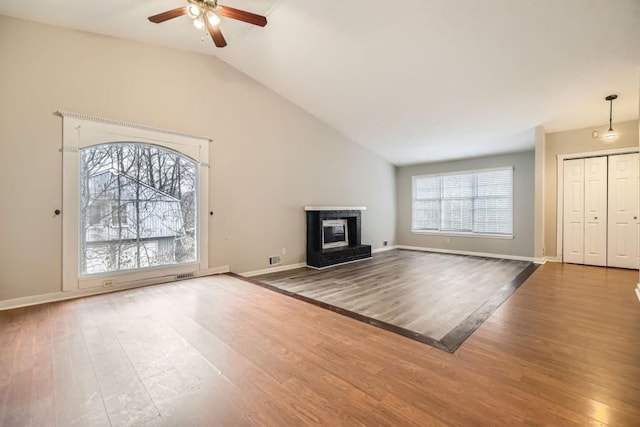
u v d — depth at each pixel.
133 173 3.75
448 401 1.56
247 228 4.81
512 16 2.89
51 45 3.18
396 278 4.64
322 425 1.39
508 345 2.24
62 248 3.26
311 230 5.62
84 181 3.42
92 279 3.45
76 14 3.05
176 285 3.82
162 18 2.69
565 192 5.61
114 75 3.57
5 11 2.90
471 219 7.18
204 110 4.30
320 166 6.02
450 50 3.50
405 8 3.00
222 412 1.49
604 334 2.43
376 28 3.32
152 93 3.85
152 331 2.44
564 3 2.68
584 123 5.20
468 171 7.22
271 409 1.51
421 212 8.08
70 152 3.28
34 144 3.10
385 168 7.91
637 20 2.75
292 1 3.10
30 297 3.09
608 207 5.20
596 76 3.68
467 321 2.77
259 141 4.96
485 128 5.49
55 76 3.20
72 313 2.84
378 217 7.71
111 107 3.54
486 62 3.62
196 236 4.26
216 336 2.36
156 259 3.95
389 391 1.65
